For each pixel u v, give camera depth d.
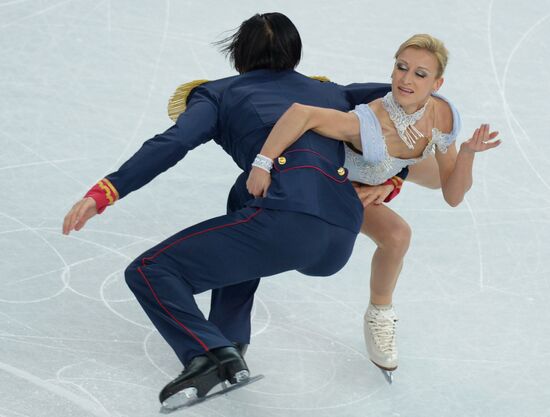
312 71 23.77
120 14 25.14
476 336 15.89
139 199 18.59
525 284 17.41
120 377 13.84
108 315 15.30
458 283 17.27
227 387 13.23
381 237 14.28
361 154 13.68
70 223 12.55
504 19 27.20
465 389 14.57
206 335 12.64
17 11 24.70
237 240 12.72
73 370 13.85
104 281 16.12
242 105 13.45
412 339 15.69
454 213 19.41
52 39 23.70
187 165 20.05
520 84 24.42
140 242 17.28
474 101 23.48
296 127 12.81
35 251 16.59
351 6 27.06
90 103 21.50
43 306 15.27
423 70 13.05
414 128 13.43
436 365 15.10
